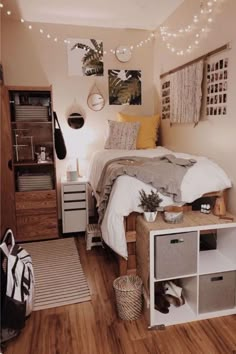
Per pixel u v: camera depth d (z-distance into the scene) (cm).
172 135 334
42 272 253
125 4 301
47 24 344
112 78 370
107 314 197
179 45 306
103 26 358
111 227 204
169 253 183
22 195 317
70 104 363
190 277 198
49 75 353
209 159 250
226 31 226
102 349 166
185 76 288
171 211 200
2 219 310
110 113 376
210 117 254
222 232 217
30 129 346
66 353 164
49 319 192
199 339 173
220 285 194
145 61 379
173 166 220
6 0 288
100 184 258
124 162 248
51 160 336
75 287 229
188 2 284
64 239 329
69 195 331
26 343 172
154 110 386
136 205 207
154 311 188
